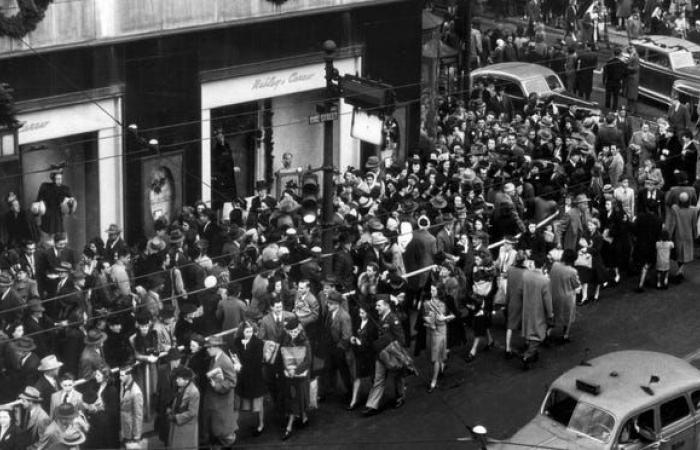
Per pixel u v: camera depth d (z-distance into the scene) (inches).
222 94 1130.7
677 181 1088.2
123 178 1066.1
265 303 816.3
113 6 1032.2
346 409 849.5
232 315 821.9
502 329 979.9
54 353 796.0
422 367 914.7
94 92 1035.3
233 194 1145.4
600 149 1301.7
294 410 806.5
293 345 797.2
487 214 1034.1
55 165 999.0
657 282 1068.5
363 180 1097.4
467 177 1072.8
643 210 1046.4
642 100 1592.0
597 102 1594.5
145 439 757.9
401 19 1256.8
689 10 1844.2
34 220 964.0
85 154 1056.8
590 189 1101.1
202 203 975.6
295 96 1206.9
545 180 1107.9
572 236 1040.8
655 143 1294.3
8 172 955.3
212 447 777.6
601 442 711.1
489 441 738.2
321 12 1186.6
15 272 829.8
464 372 909.2
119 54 1045.2
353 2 1211.9
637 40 1616.6
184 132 1103.6
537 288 901.2
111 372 764.0
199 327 813.2
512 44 1617.9
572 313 944.9
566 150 1227.2
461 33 1465.3
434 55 1328.7
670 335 984.9
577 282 940.0
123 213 1072.8
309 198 995.3
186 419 743.1
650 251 1044.5
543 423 738.2
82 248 1070.4
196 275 876.6
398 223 995.9
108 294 833.5
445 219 979.9
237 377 794.8
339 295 836.6
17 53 981.8
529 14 1780.3
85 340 756.0
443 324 864.3
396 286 879.1
